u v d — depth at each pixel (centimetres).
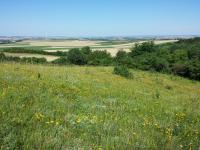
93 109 1065
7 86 1187
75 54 7281
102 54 7519
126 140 714
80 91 1440
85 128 798
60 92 1302
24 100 1004
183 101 1856
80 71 2839
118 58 7225
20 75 1597
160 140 756
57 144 638
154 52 7425
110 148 657
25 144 621
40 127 744
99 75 2830
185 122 1047
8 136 645
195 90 3766
